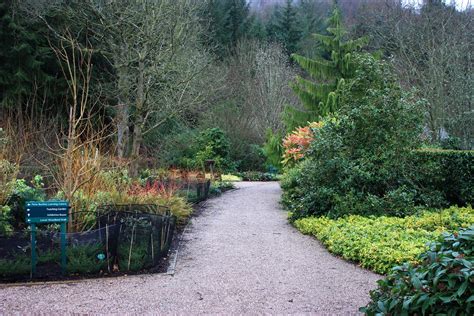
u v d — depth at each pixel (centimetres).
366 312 292
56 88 1603
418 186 918
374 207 780
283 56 2827
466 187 930
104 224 576
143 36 1192
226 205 1149
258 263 566
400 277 283
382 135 843
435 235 604
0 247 496
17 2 1531
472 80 1435
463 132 1488
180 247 657
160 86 1313
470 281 241
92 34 1538
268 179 2194
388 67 920
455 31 1619
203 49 2000
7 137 765
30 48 1555
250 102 2612
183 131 1997
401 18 1831
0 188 613
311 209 841
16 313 393
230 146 2289
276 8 3394
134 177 1050
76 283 479
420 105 866
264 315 392
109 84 1432
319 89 1616
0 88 1543
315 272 526
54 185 749
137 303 421
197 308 409
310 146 902
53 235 514
